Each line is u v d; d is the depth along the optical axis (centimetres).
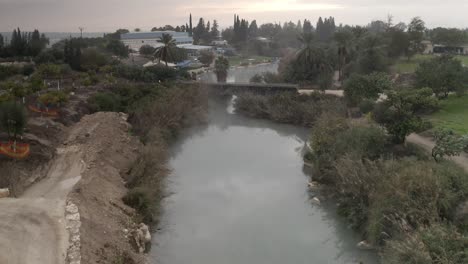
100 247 2625
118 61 10369
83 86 7281
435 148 3947
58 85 6850
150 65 10119
